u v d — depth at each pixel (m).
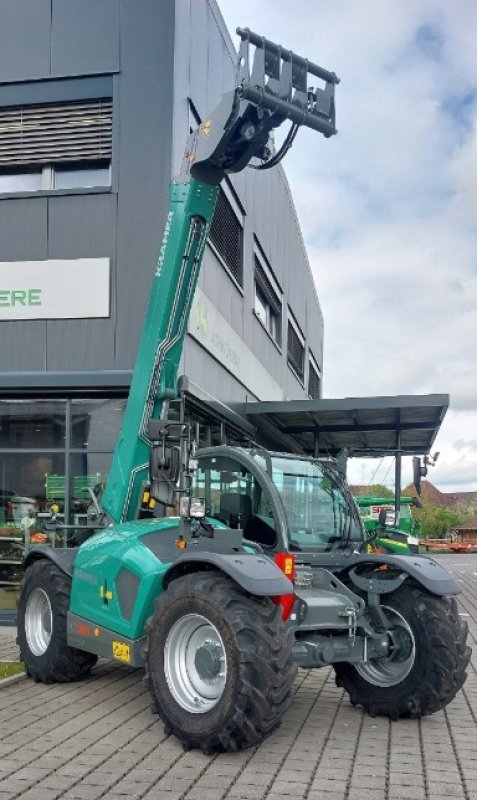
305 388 27.48
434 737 5.86
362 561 6.55
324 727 6.09
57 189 11.16
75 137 11.13
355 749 5.52
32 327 10.83
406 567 6.35
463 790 4.75
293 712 6.54
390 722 6.28
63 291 10.82
